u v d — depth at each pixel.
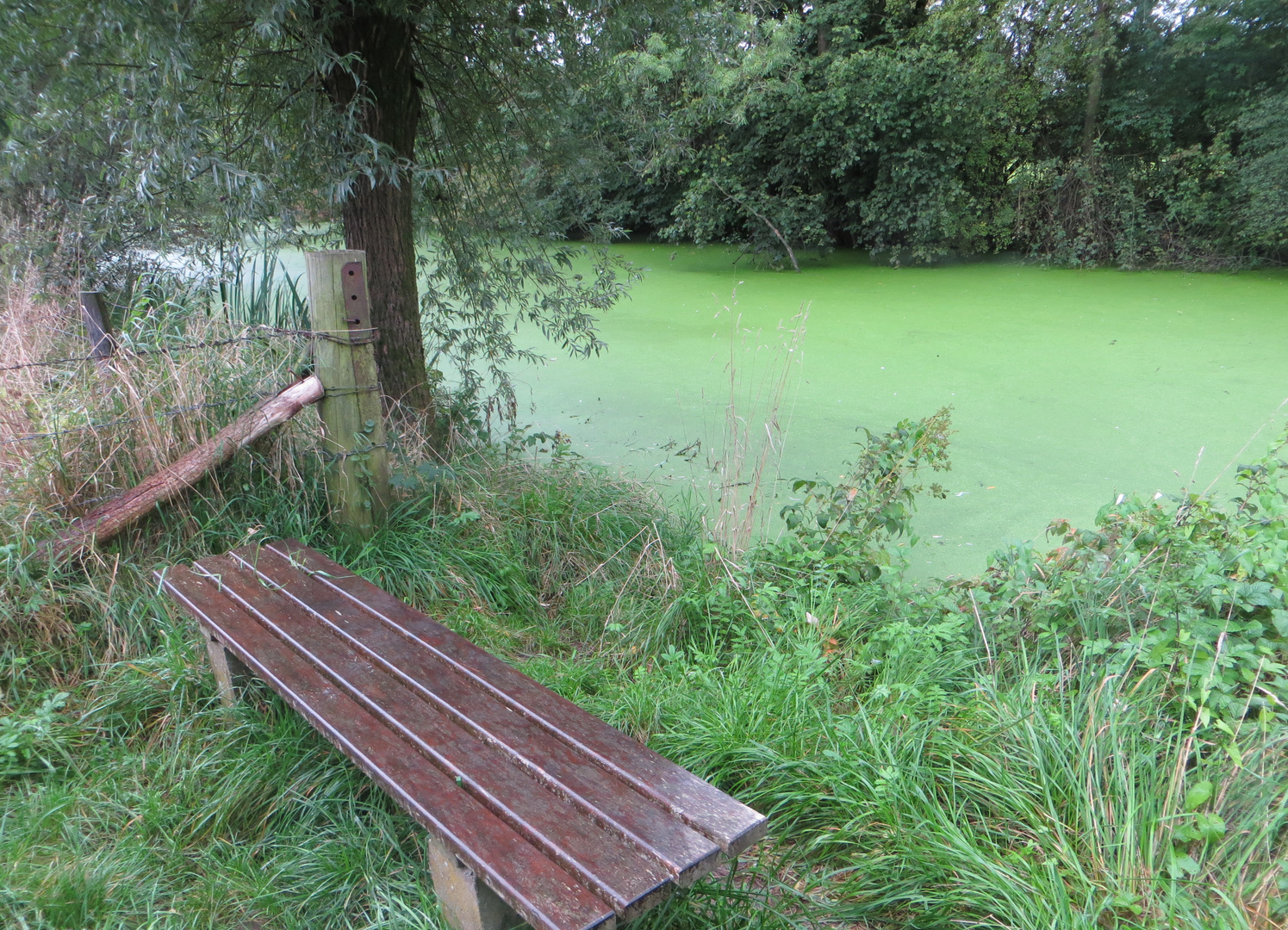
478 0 3.93
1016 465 4.80
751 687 2.50
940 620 2.89
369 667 2.00
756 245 12.03
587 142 5.00
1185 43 11.02
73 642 2.57
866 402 5.97
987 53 11.44
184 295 3.88
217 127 4.00
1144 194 11.73
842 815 2.08
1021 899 1.73
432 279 5.08
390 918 1.71
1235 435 5.23
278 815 2.07
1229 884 1.72
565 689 2.61
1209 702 2.11
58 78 2.98
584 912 1.32
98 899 1.77
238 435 2.89
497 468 3.85
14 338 3.76
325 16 3.23
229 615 2.27
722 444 5.16
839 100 10.95
